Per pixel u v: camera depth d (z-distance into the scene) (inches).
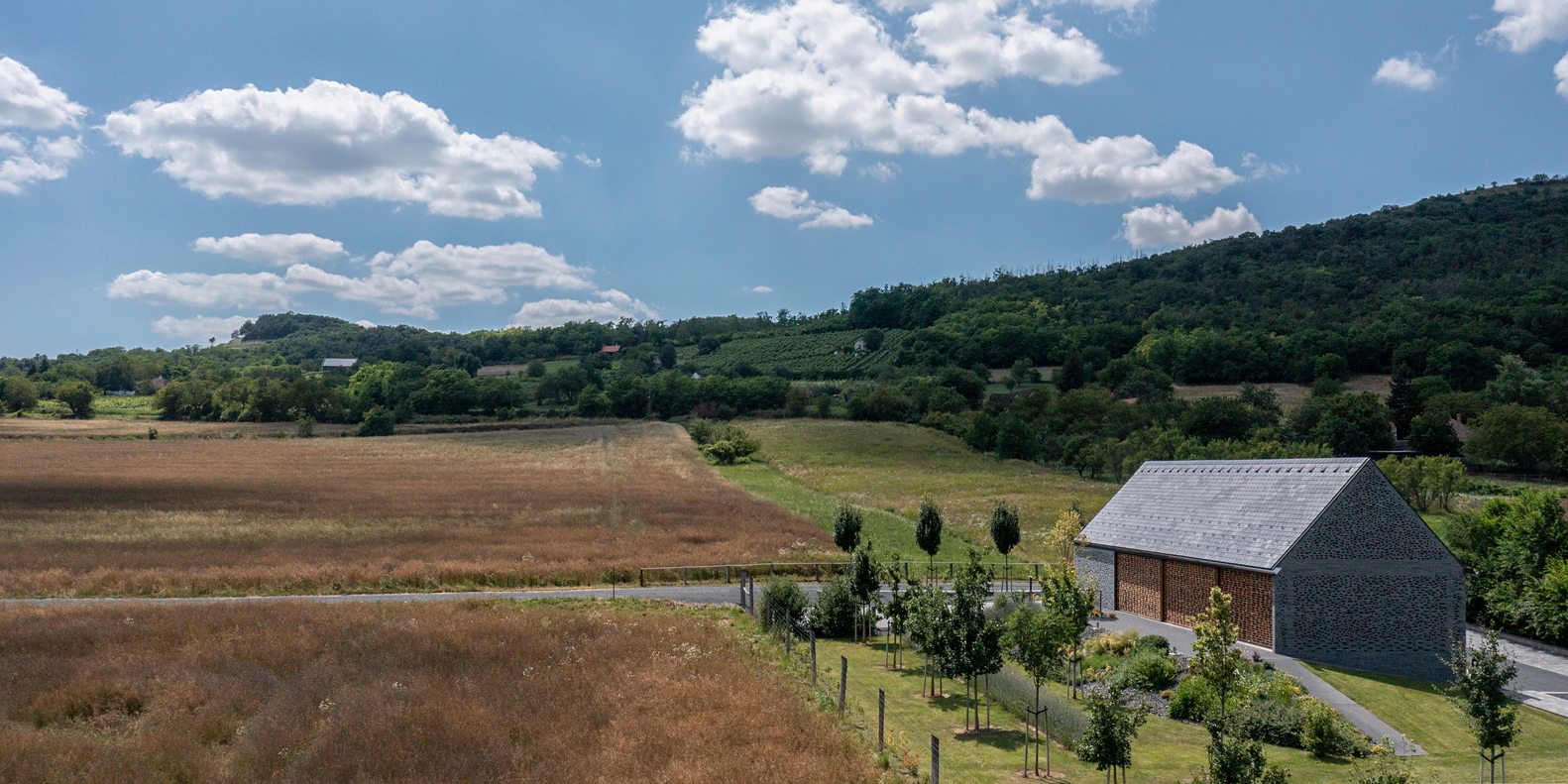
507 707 778.2
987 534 2113.7
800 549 1804.9
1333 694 957.2
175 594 1294.3
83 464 3166.8
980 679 917.8
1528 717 940.6
